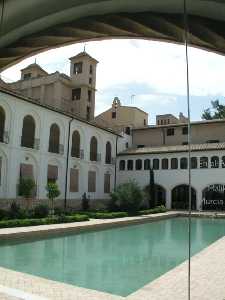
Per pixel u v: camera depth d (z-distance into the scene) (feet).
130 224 77.66
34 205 86.74
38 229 54.34
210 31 12.09
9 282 22.86
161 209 104.22
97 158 114.42
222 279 25.22
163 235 63.10
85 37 13.94
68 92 137.59
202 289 22.38
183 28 12.33
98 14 12.73
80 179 105.81
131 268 35.45
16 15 12.68
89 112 138.92
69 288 21.65
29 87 135.23
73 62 140.87
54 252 43.93
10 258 39.60
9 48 14.17
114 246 49.93
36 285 22.18
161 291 21.83
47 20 13.04
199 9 11.68
